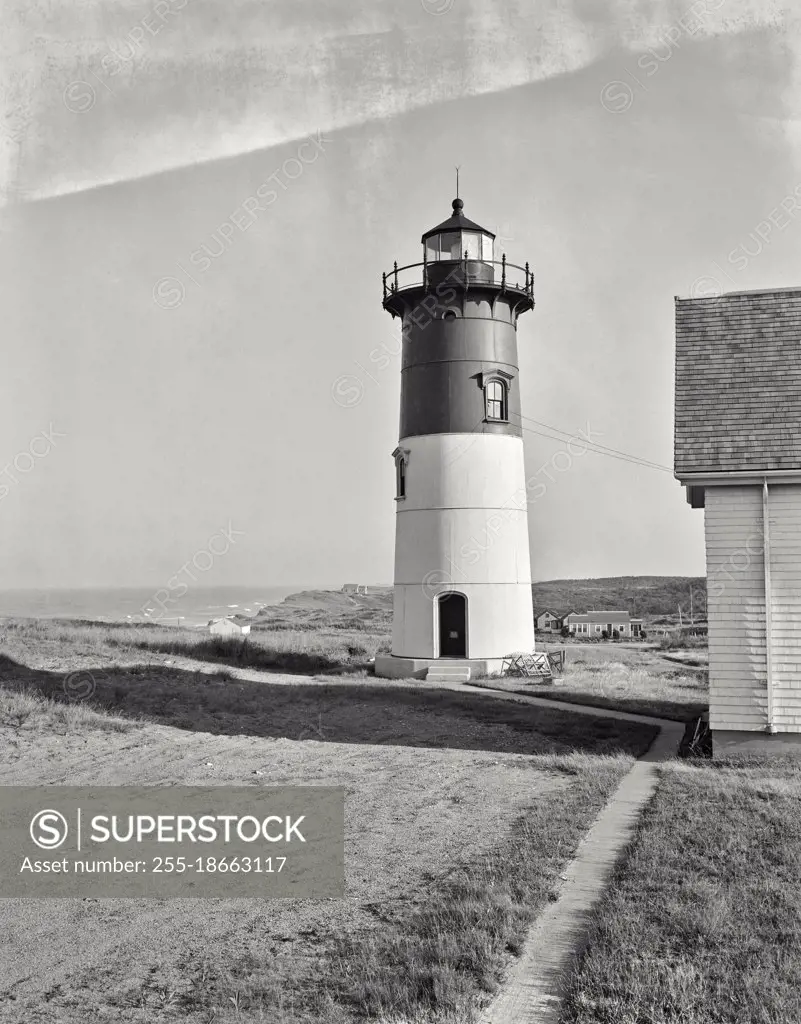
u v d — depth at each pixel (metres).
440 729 20.34
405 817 13.08
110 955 8.70
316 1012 7.37
